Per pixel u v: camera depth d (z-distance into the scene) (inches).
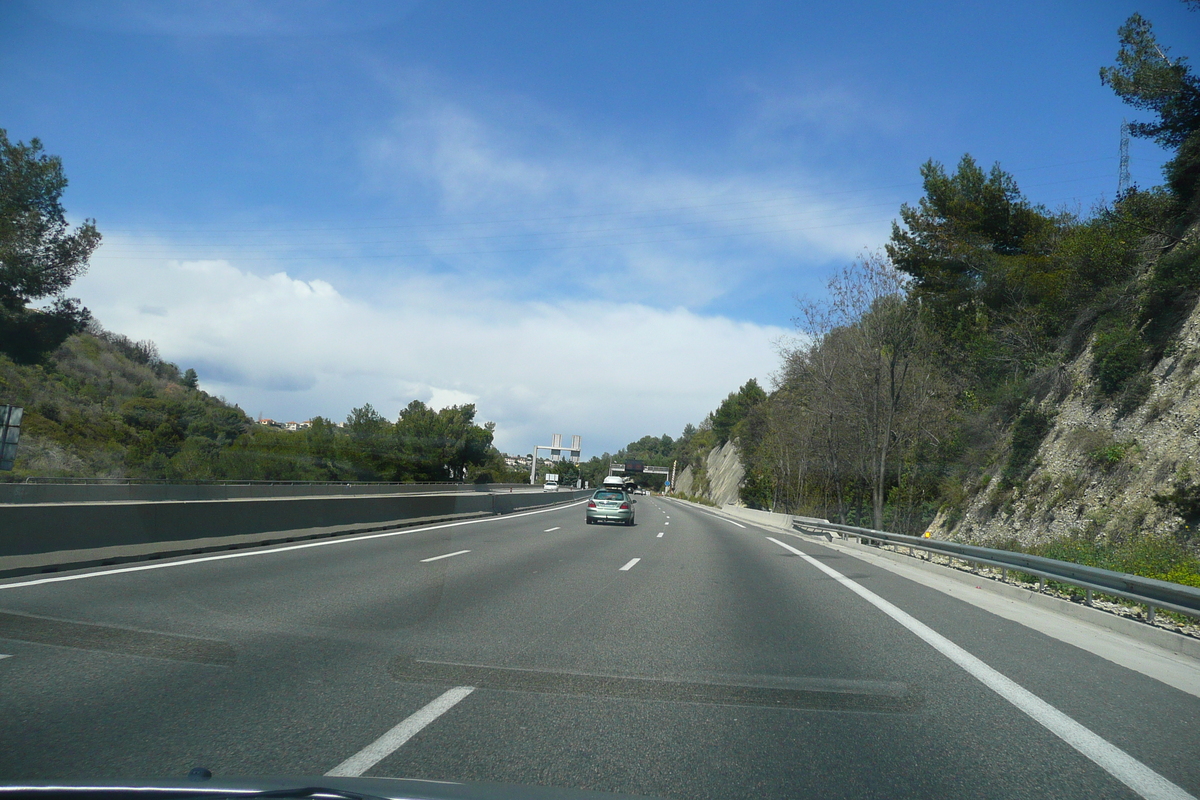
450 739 188.4
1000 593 513.0
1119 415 1017.5
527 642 304.8
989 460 1355.8
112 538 490.9
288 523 701.9
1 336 1480.1
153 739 179.3
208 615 332.2
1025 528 1051.3
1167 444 871.7
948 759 184.2
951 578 605.6
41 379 2373.3
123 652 261.9
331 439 2886.3
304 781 130.5
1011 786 167.9
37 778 152.3
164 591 386.3
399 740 185.5
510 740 189.3
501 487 3161.9
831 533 1120.2
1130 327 1111.0
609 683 245.9
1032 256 1530.5
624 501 1243.8
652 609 395.2
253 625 315.9
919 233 1689.2
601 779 165.8
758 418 2790.4
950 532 1323.8
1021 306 1515.7
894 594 489.1
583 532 999.0
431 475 3319.4
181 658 257.1
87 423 2288.4
